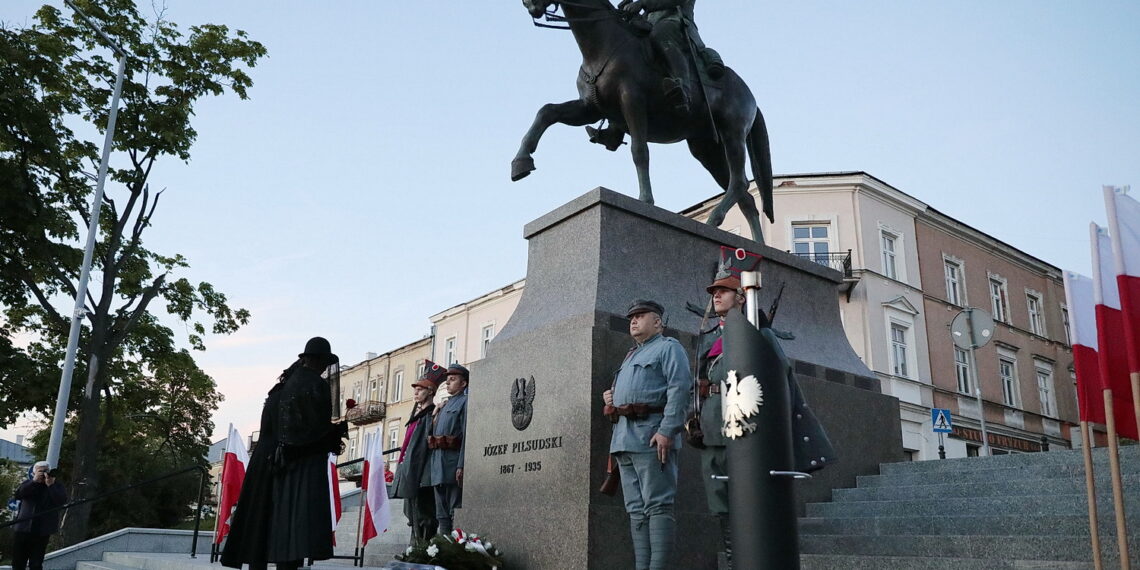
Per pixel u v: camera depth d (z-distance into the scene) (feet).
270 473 16.30
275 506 16.02
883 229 99.86
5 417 64.64
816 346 24.47
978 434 102.94
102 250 66.33
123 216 64.18
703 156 27.84
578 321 18.58
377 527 26.13
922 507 19.57
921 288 102.17
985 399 106.22
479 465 20.33
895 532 18.78
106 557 35.37
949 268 108.88
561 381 18.35
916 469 23.04
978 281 112.16
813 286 25.68
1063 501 17.51
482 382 21.13
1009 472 20.75
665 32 24.12
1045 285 125.80
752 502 10.17
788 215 97.30
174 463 104.78
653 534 14.37
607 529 16.60
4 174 59.82
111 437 81.92
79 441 58.70
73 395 65.98
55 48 60.70
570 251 21.12
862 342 93.25
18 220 61.11
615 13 23.91
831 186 97.71
